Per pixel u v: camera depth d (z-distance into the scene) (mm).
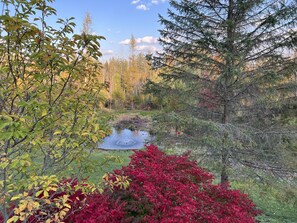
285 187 4117
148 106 20969
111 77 26938
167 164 2826
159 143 4758
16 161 1495
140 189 2314
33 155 2035
